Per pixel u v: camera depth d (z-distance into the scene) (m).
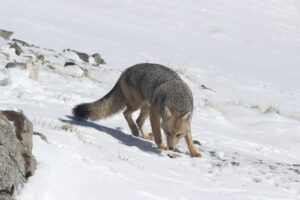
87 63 28.39
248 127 22.02
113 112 15.56
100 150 11.42
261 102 28.84
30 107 15.00
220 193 10.59
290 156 17.44
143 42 43.84
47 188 7.61
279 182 12.28
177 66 35.06
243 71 38.50
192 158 13.66
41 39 35.69
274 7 71.94
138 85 15.06
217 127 20.27
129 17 55.88
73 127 13.14
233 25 59.34
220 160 13.94
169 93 13.97
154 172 11.05
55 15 49.25
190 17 59.75
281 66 43.28
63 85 20.77
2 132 7.19
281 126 22.41
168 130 13.65
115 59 33.53
